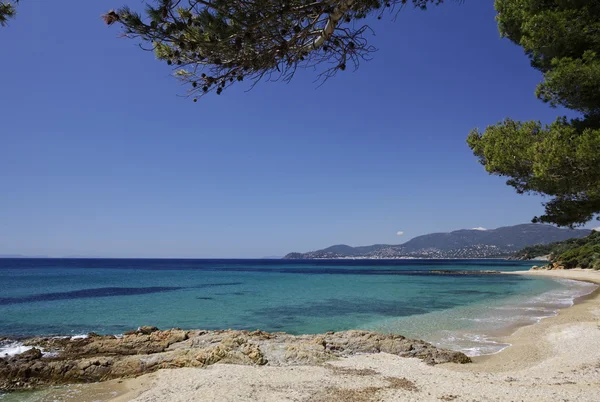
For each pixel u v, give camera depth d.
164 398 10.21
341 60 6.64
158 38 5.43
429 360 14.19
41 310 30.53
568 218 11.59
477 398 9.31
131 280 68.81
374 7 6.30
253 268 142.88
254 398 9.88
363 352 15.27
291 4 5.61
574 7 9.98
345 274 96.88
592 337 17.00
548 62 11.88
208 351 14.19
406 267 157.62
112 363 13.35
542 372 12.14
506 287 52.91
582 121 10.10
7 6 6.12
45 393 11.49
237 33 5.58
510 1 11.75
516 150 10.14
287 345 15.30
